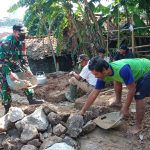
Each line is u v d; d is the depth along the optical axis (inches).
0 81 130.2
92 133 115.8
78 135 113.8
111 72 99.7
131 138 112.6
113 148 108.2
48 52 276.2
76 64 252.8
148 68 105.8
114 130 116.7
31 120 115.5
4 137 116.3
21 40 128.6
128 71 98.8
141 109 108.6
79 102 136.6
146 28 229.6
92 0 221.3
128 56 148.8
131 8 236.7
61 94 157.6
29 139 110.3
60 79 199.8
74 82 149.3
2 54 125.6
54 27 264.1
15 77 126.5
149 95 107.6
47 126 115.8
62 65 284.8
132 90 100.7
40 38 292.8
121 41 229.8
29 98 139.1
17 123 116.0
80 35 226.1
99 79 105.8
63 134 113.0
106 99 137.3
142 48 244.5
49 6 218.2
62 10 228.2
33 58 271.9
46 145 108.6
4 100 131.6
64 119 118.3
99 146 109.3
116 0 233.1
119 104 125.5
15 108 120.0
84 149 109.1
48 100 160.7
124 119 119.9
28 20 233.0
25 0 233.1
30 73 135.4
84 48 227.6
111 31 226.8
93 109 122.4
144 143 110.1
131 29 208.8
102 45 217.0
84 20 219.1
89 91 143.4
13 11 239.6
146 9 243.3
